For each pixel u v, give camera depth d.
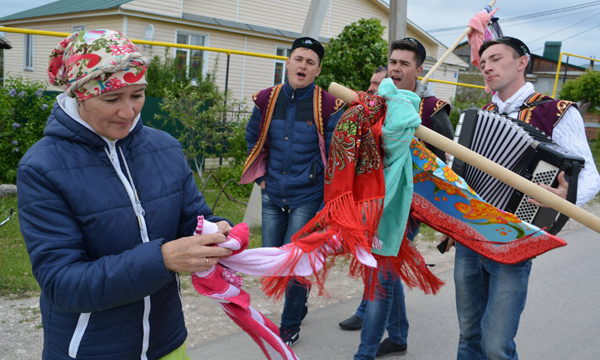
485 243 2.45
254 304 3.94
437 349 3.51
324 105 3.19
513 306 2.45
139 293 1.40
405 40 3.15
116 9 12.95
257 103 3.38
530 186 2.04
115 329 1.53
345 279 4.62
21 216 1.45
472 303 2.74
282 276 1.89
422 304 4.23
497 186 2.54
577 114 2.58
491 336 2.51
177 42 14.38
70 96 1.46
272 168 3.30
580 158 2.30
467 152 2.07
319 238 1.93
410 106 2.14
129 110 1.47
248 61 15.89
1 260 4.22
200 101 8.60
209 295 1.65
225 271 1.76
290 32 16.98
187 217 1.80
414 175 2.52
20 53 18.11
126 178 1.57
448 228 2.53
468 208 2.40
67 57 1.46
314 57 3.14
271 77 16.61
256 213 5.76
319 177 3.21
